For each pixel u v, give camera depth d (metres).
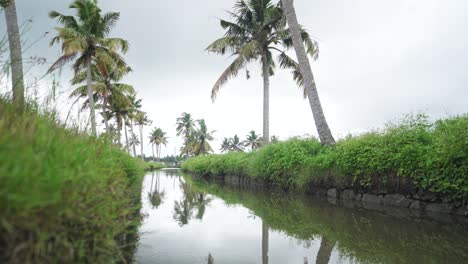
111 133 4.96
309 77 10.62
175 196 10.59
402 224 4.98
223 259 3.43
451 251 3.45
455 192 5.51
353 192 8.03
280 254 3.62
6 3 4.91
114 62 19.78
